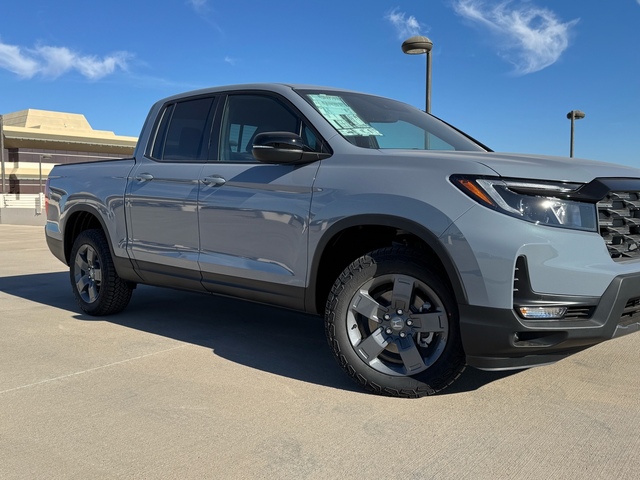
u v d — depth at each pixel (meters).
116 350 4.23
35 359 4.00
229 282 4.10
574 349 3.17
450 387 3.50
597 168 3.33
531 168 3.09
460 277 3.04
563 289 2.97
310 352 4.25
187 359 4.02
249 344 4.43
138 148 4.95
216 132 4.37
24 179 47.62
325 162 3.63
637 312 3.33
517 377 3.68
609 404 3.24
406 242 3.55
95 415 3.06
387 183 3.31
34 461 2.57
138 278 4.84
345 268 3.46
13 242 13.16
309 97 4.02
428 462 2.57
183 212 4.34
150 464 2.55
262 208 3.83
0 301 6.05
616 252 3.19
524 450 2.69
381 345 3.32
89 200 5.16
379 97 4.58
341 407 3.18
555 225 2.99
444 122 4.69
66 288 6.89
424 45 9.20
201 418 3.03
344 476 2.45
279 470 2.50
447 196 3.10
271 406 3.19
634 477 2.45
